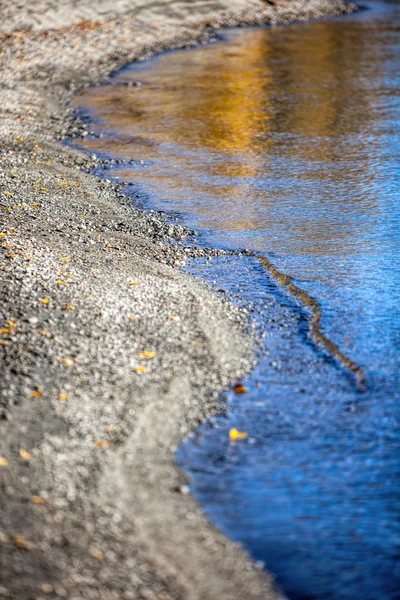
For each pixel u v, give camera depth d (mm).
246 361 9188
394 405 8336
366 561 6328
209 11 37094
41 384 8180
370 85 24141
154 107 22297
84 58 28734
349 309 10477
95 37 31688
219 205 14703
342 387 8703
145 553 6207
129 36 32375
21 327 9148
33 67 26969
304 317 10391
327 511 6848
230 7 37875
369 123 20094
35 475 6883
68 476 6941
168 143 18859
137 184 15945
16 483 6750
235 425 8008
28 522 6332
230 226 13680
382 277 11391
